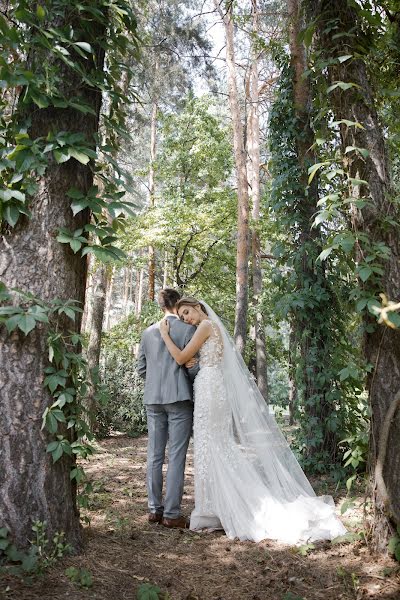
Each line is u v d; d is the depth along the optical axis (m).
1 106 3.22
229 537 3.79
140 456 7.51
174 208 13.84
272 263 16.81
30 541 2.87
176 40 13.52
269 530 3.79
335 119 3.60
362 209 3.39
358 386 5.30
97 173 3.38
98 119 3.49
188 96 16.27
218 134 16.72
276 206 6.54
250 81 17.00
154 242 13.70
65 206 3.20
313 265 6.16
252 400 4.39
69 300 3.05
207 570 3.18
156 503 4.12
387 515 3.23
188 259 15.91
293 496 4.22
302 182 6.40
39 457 2.97
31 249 3.10
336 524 3.86
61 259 3.16
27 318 2.82
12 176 3.08
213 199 15.30
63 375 3.03
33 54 3.19
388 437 3.23
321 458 5.95
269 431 4.44
